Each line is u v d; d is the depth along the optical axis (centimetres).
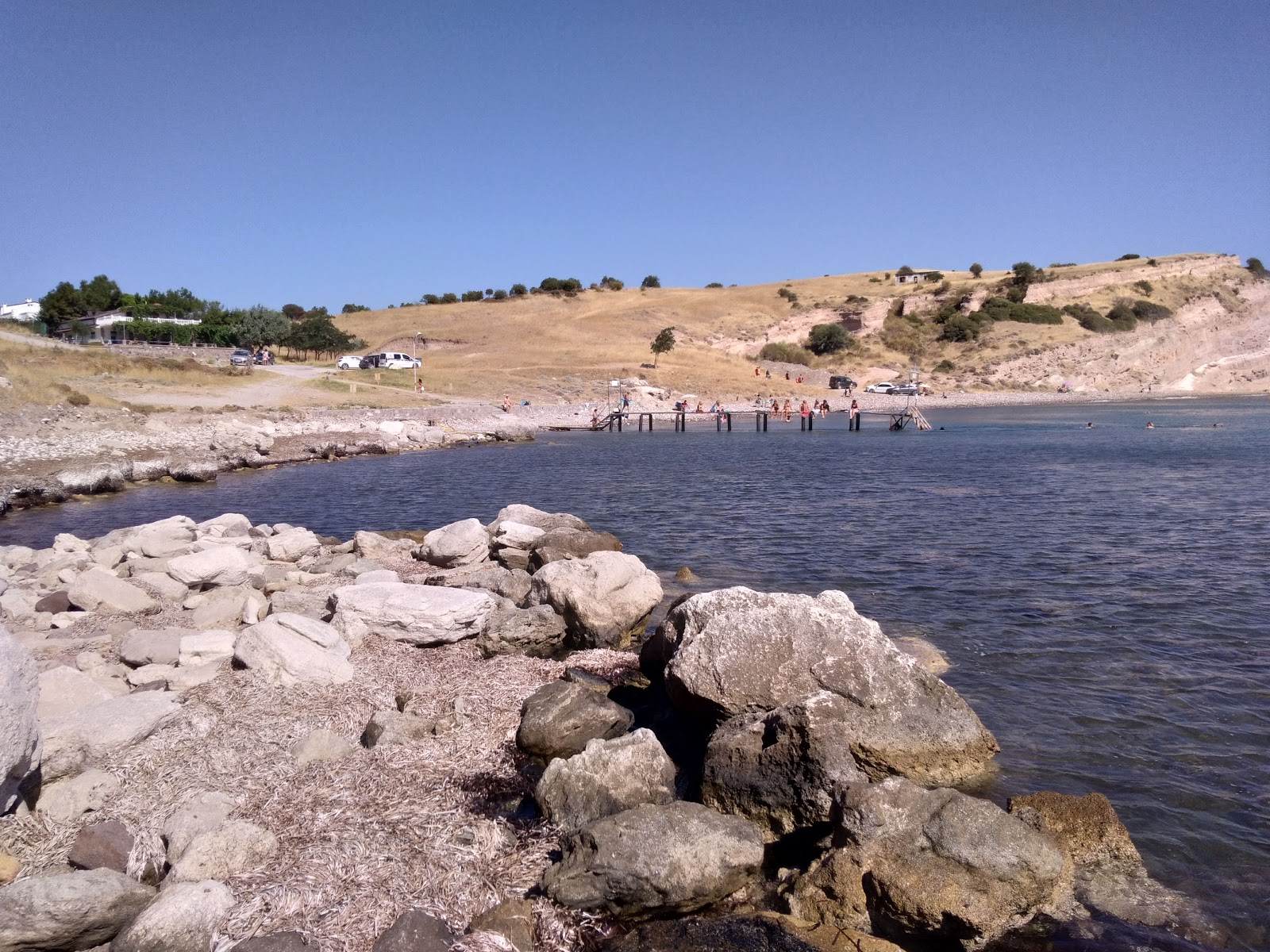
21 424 3638
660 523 2233
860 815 623
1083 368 11500
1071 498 2606
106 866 582
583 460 4191
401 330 12350
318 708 845
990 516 2273
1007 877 578
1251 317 12888
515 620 1088
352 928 527
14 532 2234
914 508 2452
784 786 700
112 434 3775
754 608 848
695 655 817
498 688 933
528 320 12612
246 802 666
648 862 576
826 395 9681
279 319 9231
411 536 1912
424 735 809
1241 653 1126
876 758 740
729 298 14325
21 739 602
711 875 590
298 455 4078
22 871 569
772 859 675
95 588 1163
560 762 691
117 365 5925
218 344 9219
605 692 945
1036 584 1508
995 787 757
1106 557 1728
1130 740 858
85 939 509
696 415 8081
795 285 15500
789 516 2312
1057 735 870
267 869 577
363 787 696
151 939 496
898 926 575
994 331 12169
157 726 762
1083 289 13425
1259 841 680
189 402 5312
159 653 937
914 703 791
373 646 1040
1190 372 11825
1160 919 590
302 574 1413
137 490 3084
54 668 831
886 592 1463
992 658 1111
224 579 1288
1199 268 14062
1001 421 7075
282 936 509
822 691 759
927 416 8100
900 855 596
